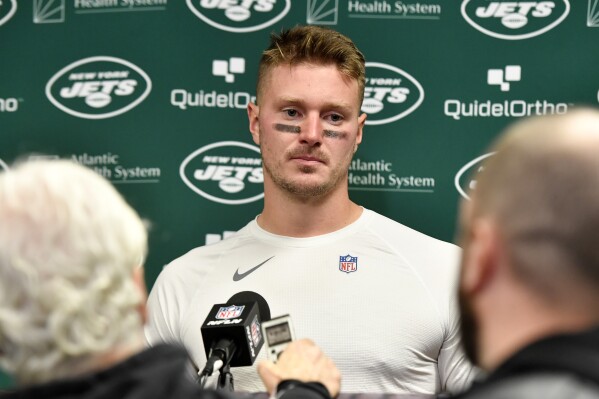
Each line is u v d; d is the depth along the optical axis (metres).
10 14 3.65
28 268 1.33
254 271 3.08
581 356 1.12
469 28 3.53
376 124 3.54
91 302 1.34
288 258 3.09
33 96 3.64
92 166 3.62
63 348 1.33
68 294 1.33
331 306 2.98
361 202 3.54
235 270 3.10
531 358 1.14
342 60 3.10
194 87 3.61
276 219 3.16
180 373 1.35
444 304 2.99
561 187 1.20
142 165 3.62
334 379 1.94
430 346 2.97
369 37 3.55
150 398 1.28
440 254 3.09
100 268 1.36
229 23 3.61
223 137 3.60
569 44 3.49
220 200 3.60
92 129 3.62
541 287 1.20
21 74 3.64
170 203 3.60
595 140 1.21
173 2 3.62
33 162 1.52
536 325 1.21
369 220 3.17
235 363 2.49
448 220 3.51
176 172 3.61
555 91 3.49
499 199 1.25
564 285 1.19
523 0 3.51
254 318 2.53
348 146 3.11
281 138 3.08
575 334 1.14
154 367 1.33
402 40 3.54
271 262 3.09
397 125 3.54
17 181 1.40
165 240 3.60
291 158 3.07
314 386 1.86
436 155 3.52
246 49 3.60
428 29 3.54
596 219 1.18
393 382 2.94
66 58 3.64
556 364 1.12
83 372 1.36
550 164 1.21
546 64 3.49
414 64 3.54
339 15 3.57
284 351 2.00
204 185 3.60
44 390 1.30
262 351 2.91
